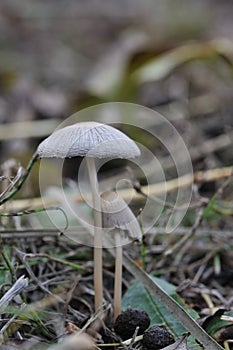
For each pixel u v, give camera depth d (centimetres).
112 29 80
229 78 51
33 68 63
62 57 70
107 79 51
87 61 70
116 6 84
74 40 77
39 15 79
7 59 64
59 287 28
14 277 26
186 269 31
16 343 25
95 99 49
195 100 49
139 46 52
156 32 72
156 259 31
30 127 43
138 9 83
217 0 89
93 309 28
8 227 31
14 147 42
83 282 29
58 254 31
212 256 32
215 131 45
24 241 30
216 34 71
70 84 59
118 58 55
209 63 53
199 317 27
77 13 82
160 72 47
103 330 26
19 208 33
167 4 84
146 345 25
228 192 36
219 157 41
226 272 32
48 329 26
